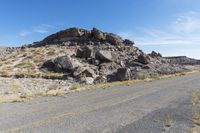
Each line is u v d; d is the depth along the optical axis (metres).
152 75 45.84
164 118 11.48
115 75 40.44
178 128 9.79
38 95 20.69
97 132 9.18
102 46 79.62
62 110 13.26
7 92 27.17
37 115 12.01
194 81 33.53
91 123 10.43
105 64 56.75
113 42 83.88
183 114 12.34
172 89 23.50
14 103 16.28
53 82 40.78
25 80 40.62
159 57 77.38
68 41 87.56
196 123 10.56
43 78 45.84
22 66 56.09
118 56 68.56
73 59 58.50
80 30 91.12
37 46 91.12
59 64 52.84
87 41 85.25
